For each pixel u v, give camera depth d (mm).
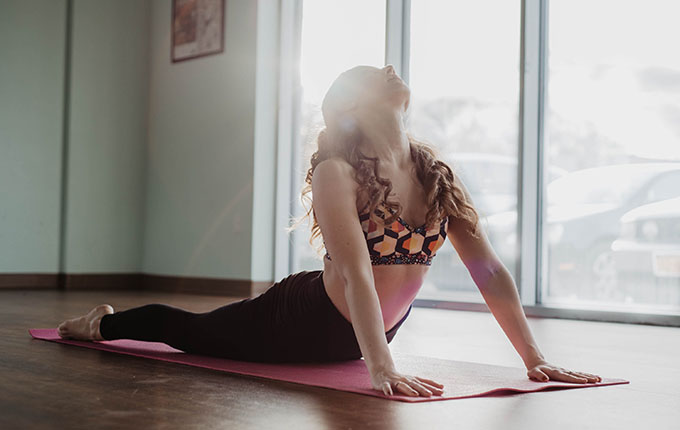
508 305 1946
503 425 1333
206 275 6762
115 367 1987
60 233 7078
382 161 1830
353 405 1482
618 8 4711
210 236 6762
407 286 1871
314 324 1924
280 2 6586
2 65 6758
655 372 2250
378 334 1637
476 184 5324
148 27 7547
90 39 7238
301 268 6508
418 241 1844
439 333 3479
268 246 6504
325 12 6324
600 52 4781
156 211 7320
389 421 1337
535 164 4984
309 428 1277
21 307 4410
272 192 6547
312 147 2068
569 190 4875
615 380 1950
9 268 6746
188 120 7047
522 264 4977
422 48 5672
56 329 2984
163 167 7270
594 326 4160
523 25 5066
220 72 6766
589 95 4820
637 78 4625
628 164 4641
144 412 1402
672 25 4504
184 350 2221
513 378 1916
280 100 6555
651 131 4559
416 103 5672
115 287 7312
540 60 5031
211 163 6805
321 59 6344
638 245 4566
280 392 1628
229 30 6699
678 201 4434
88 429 1256
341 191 1754
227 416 1372
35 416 1356
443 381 1840
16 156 6812
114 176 7348
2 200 6715
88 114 7203
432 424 1323
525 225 4988
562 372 1884
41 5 7000
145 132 7473
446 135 5504
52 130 7047
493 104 5273
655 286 4484
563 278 4871
